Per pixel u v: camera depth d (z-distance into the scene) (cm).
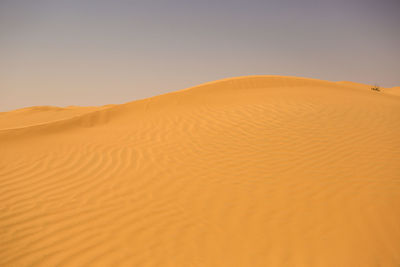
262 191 555
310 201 513
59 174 650
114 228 469
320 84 1600
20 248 421
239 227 468
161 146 795
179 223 481
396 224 446
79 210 515
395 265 385
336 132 796
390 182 546
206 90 1383
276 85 1502
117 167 682
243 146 750
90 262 397
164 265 394
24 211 508
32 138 902
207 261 401
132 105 1224
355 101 1125
